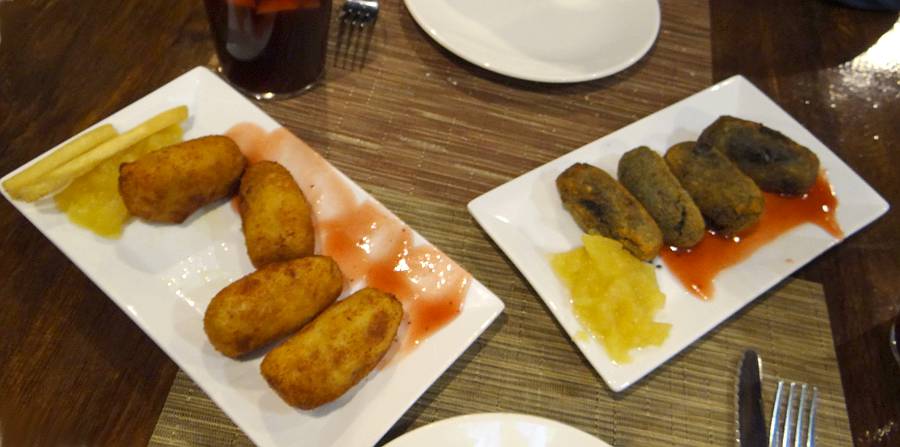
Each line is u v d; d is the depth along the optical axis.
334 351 0.83
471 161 1.17
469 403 0.93
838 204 1.18
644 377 0.98
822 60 1.44
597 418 0.94
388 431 0.88
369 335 0.85
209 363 0.86
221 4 0.98
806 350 1.04
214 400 0.83
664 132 1.22
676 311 1.02
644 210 1.06
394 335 0.88
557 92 1.29
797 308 1.08
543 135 1.23
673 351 0.97
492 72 1.29
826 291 1.11
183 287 0.93
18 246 0.97
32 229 0.98
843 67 1.43
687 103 1.26
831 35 1.49
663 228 1.07
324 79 1.22
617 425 0.94
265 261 0.94
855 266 1.15
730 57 1.41
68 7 1.23
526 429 0.82
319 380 0.82
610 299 0.98
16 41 1.18
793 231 1.14
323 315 0.88
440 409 0.92
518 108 1.26
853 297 1.11
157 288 0.92
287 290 0.87
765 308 1.08
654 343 0.97
